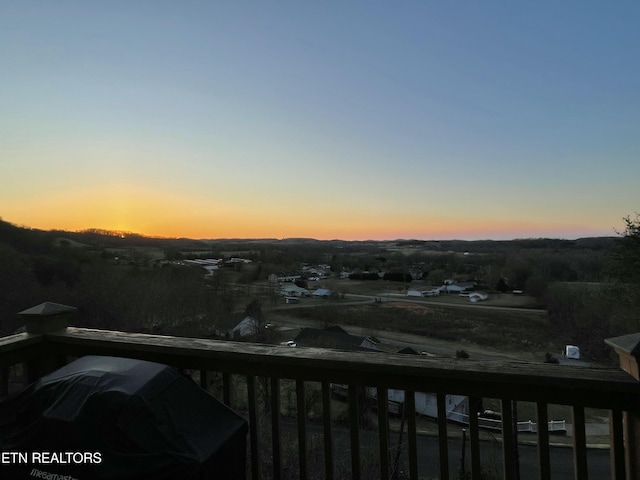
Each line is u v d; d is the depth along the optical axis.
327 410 1.71
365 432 6.07
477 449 1.51
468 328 31.62
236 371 1.84
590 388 1.33
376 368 1.56
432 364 1.51
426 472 6.98
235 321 25.61
